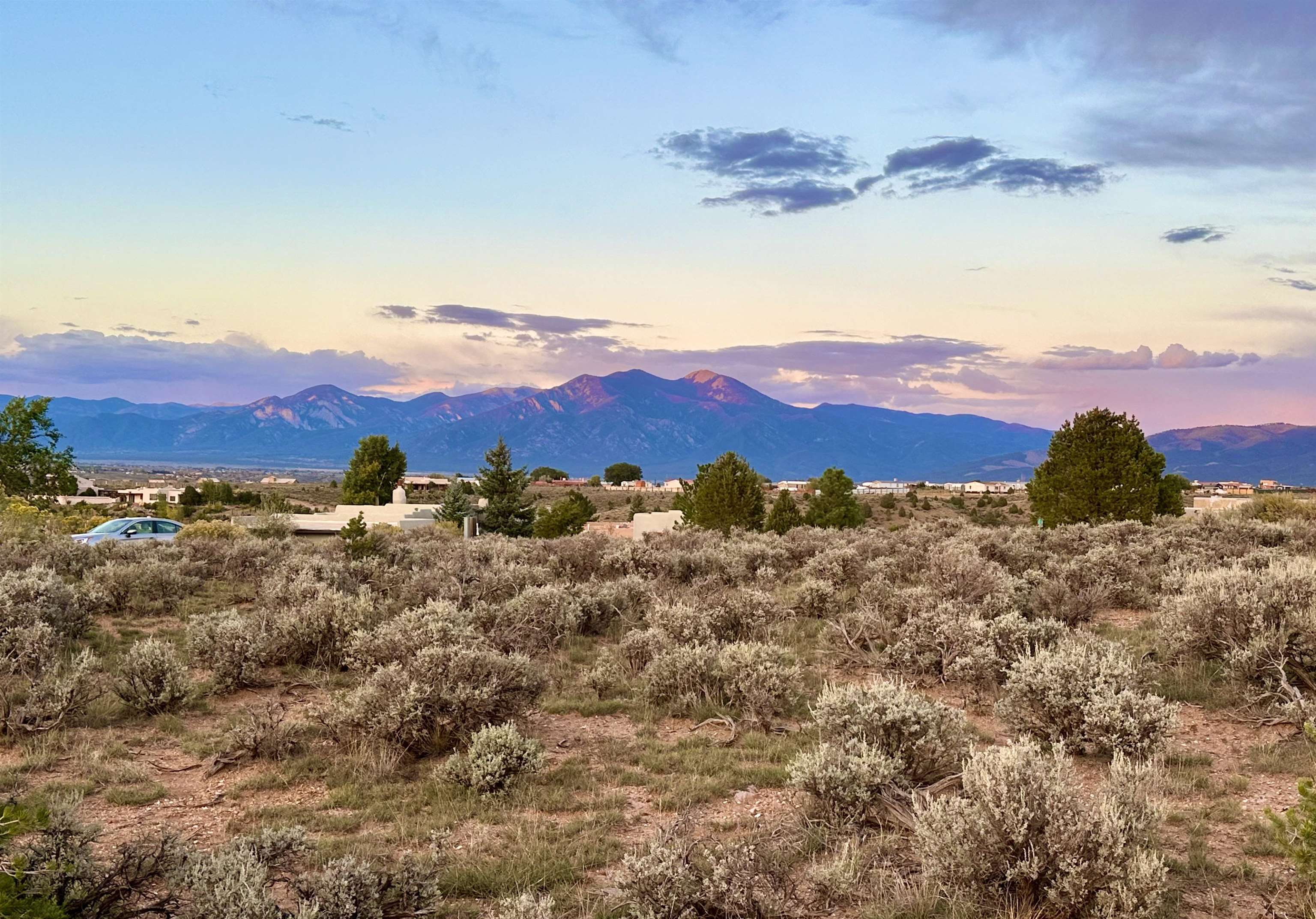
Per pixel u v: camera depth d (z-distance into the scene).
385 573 20.00
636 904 5.38
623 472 192.25
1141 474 32.62
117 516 57.94
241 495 92.62
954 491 162.62
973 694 10.70
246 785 8.08
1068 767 6.32
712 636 13.14
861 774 6.84
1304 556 17.62
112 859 5.71
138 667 10.62
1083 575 17.56
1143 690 9.41
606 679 11.67
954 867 5.39
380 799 7.78
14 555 20.38
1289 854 5.48
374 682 9.54
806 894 5.60
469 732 9.11
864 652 13.11
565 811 7.55
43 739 9.23
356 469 72.31
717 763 8.61
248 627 12.70
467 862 6.36
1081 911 5.11
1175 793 7.36
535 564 21.94
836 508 49.94
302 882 5.46
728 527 38.78
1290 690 9.17
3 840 4.82
